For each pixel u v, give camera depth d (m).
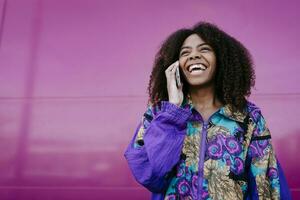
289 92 2.19
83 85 2.36
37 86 2.39
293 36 2.28
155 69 1.39
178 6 2.43
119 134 2.26
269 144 1.17
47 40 2.46
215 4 2.39
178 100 1.21
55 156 2.28
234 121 1.17
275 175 1.14
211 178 1.09
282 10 2.33
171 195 1.12
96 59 2.40
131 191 2.18
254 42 2.29
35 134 2.32
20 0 2.53
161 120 1.14
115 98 2.32
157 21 2.42
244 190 1.10
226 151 1.11
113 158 2.23
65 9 2.51
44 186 2.24
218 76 1.31
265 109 2.18
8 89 2.40
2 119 2.35
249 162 1.14
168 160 1.10
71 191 2.22
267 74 2.23
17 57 2.45
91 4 2.50
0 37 2.48
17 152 2.30
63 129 2.31
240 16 2.35
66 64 2.41
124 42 2.41
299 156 2.09
